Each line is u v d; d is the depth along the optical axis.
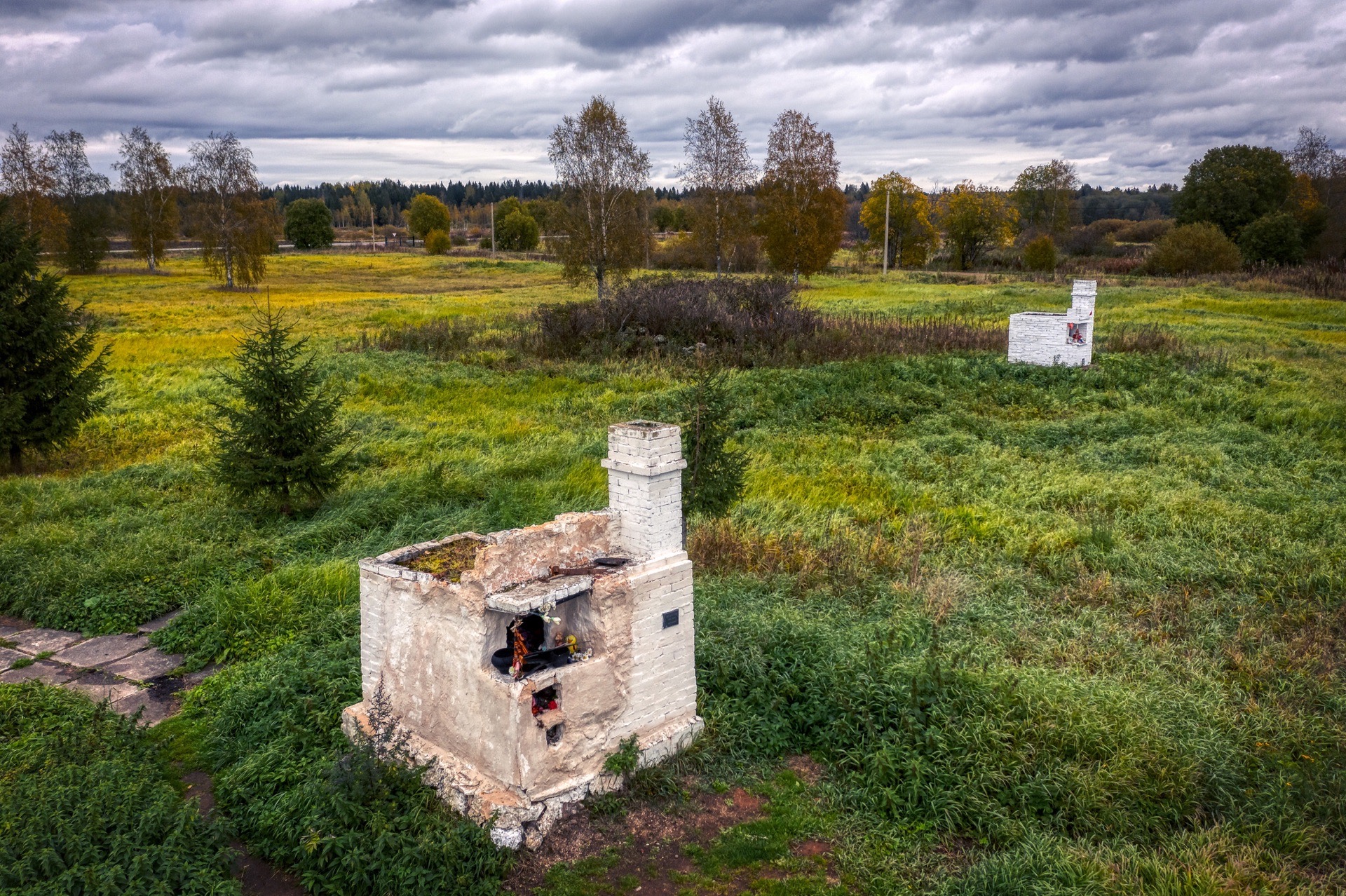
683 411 13.40
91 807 6.93
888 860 7.12
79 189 73.62
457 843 6.89
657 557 8.37
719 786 8.07
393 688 8.43
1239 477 17.12
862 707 8.84
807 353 27.89
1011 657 10.36
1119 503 15.81
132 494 16.39
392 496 16.34
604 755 8.01
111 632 11.55
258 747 8.55
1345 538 13.69
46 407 18.53
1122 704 8.79
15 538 13.75
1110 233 102.75
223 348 33.66
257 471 15.51
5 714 9.00
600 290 46.12
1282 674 9.91
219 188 61.62
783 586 12.46
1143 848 7.16
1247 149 70.75
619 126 45.56
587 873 7.00
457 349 32.19
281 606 11.68
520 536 7.85
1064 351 26.08
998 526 14.66
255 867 7.16
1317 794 7.72
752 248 70.12
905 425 21.59
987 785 7.81
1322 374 25.17
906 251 85.12
